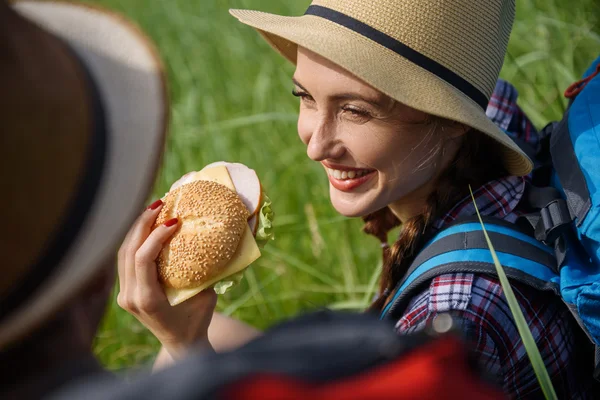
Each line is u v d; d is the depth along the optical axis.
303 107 1.87
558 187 1.84
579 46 3.26
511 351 1.65
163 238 1.70
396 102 1.72
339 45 1.71
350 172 1.83
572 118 1.82
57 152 0.71
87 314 0.85
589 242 1.63
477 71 1.78
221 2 5.04
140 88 0.85
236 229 1.71
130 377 0.76
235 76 4.21
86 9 0.89
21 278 0.70
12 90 0.69
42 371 0.78
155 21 5.38
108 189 0.77
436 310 1.63
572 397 1.76
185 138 3.62
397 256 1.83
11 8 0.73
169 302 1.71
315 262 2.95
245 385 0.69
